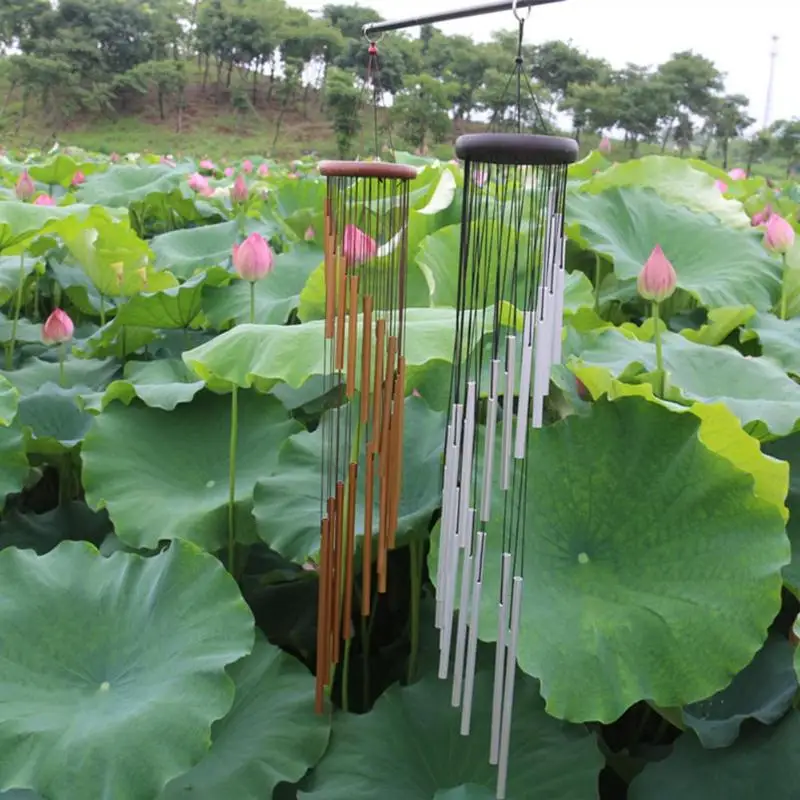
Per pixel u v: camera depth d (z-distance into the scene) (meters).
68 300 3.72
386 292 1.43
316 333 1.77
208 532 1.86
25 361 2.95
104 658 1.48
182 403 2.12
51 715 1.37
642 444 1.59
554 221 1.18
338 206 1.34
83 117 40.19
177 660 1.45
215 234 3.97
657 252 1.81
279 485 1.81
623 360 2.01
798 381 2.39
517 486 1.62
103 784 1.27
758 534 1.46
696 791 1.41
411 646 1.79
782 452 1.85
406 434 1.89
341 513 1.40
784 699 1.48
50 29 41.00
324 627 1.42
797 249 2.77
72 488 2.40
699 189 3.30
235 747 1.48
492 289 2.40
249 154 35.31
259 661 1.61
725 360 2.07
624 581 1.53
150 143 37.34
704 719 1.55
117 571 1.57
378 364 1.36
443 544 1.26
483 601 1.48
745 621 1.41
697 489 1.53
